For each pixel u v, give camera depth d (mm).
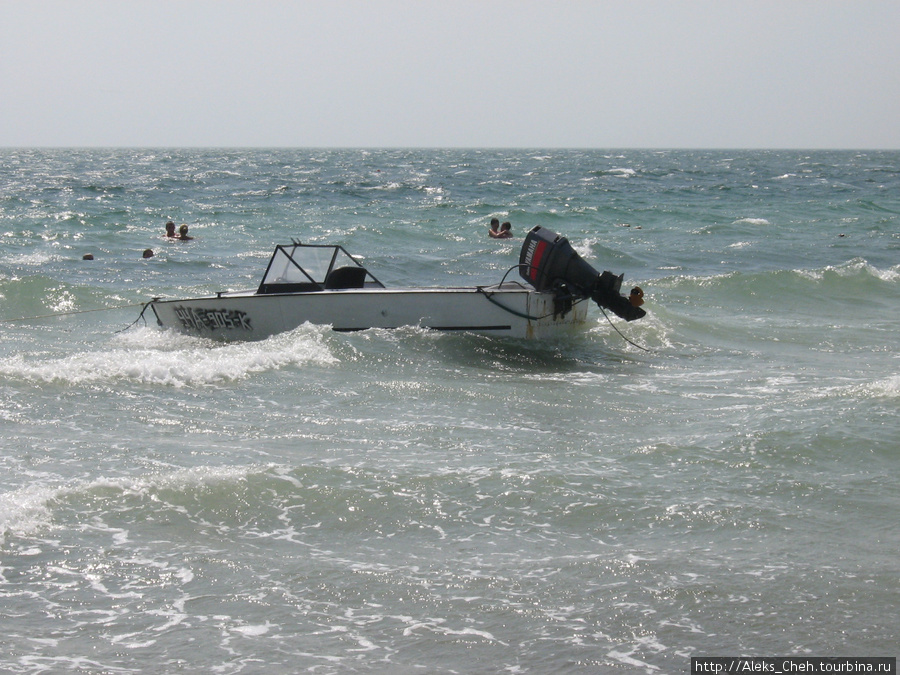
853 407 14516
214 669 7246
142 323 23406
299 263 20547
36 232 46156
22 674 7055
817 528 10062
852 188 101312
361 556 9352
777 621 8062
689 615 8172
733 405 15367
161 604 8273
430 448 12719
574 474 11617
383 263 38281
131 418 13875
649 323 22609
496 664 7383
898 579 8852
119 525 9844
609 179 115812
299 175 119562
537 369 18359
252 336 20172
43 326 22859
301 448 12641
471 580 8828
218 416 14133
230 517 10188
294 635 7793
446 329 19281
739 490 11156
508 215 60188
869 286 31672
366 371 17125
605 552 9469
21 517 9820
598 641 7734
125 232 47500
